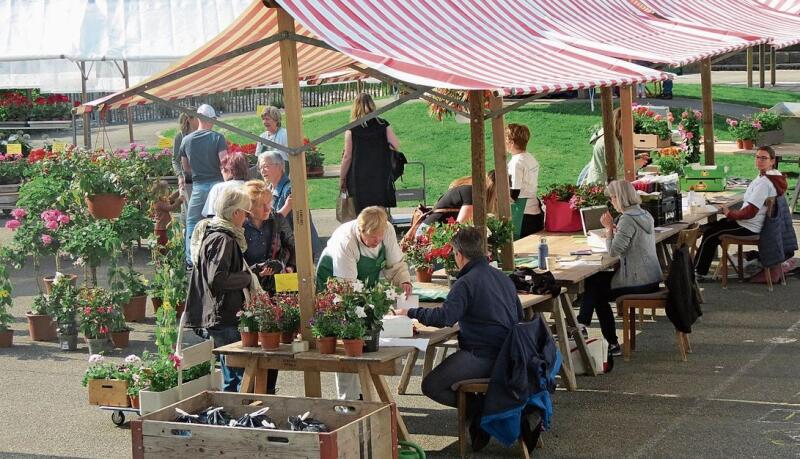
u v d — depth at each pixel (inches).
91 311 396.8
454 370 276.7
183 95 382.0
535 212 461.7
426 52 299.3
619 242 370.3
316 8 278.5
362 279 291.6
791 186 734.5
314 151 605.0
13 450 293.3
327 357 259.0
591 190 443.8
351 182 446.3
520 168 456.8
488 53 327.6
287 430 234.2
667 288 367.6
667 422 302.5
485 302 277.1
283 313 266.5
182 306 431.2
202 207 466.6
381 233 286.7
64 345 406.3
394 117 1044.5
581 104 1059.3
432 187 787.4
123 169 496.7
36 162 539.8
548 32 385.1
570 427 300.4
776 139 653.9
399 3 331.3
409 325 272.4
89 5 580.4
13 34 578.6
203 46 299.7
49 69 770.8
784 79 1314.0
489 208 368.5
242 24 295.7
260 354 265.7
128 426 312.3
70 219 451.8
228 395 251.1
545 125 975.6
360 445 227.8
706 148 604.1
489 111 339.9
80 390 351.9
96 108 281.0
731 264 505.7
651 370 357.4
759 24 540.1
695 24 493.4
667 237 456.4
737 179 587.5
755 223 475.8
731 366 358.6
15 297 499.8
